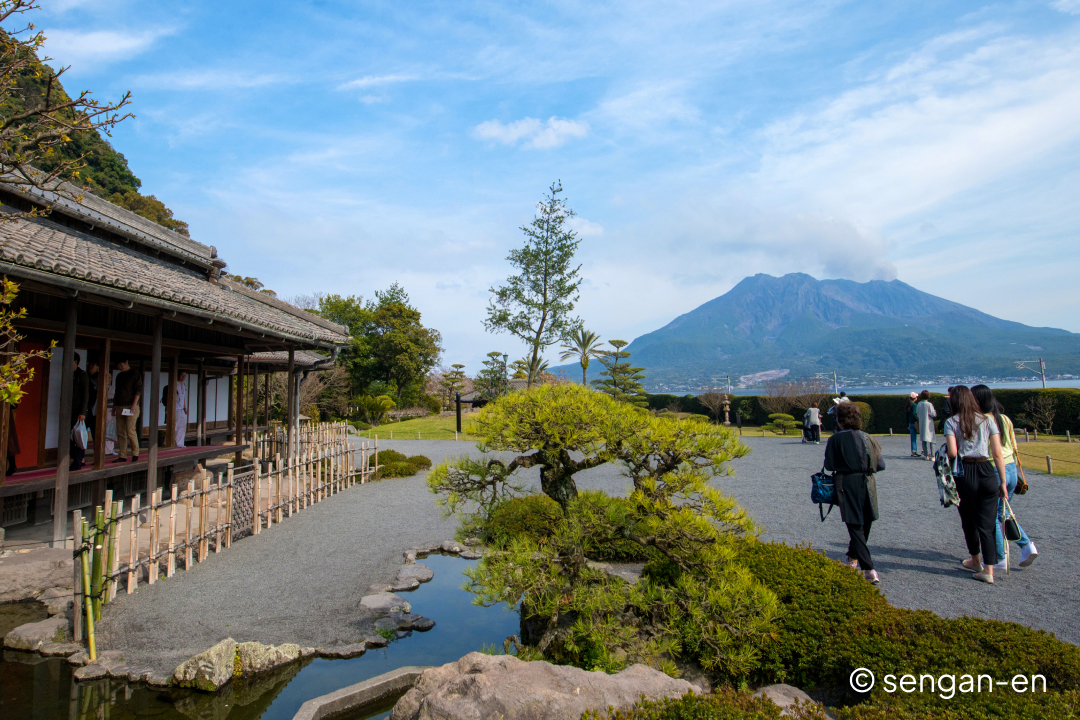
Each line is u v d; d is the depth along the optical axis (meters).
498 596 3.93
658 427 4.14
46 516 8.44
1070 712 2.51
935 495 9.85
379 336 49.31
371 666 4.46
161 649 4.60
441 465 4.98
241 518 8.28
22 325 6.95
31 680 4.19
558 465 4.75
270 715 3.76
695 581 4.18
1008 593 5.10
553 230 27.59
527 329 28.08
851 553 5.36
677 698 2.77
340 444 13.28
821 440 21.98
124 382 8.55
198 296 8.85
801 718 2.50
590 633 3.98
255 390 15.88
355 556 7.29
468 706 2.72
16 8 4.42
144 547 7.21
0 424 6.75
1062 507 8.47
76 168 5.20
